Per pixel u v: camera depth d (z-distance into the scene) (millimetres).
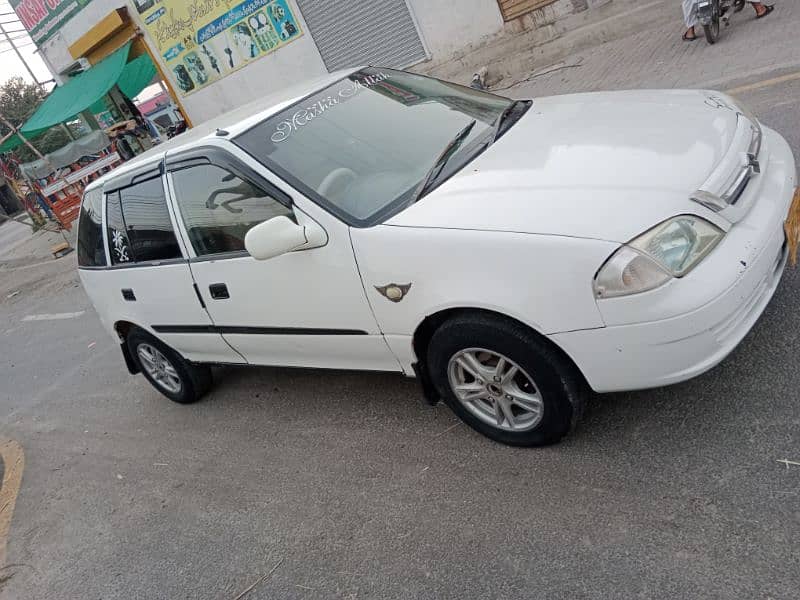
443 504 3016
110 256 4586
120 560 3586
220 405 4840
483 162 3137
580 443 3004
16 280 14055
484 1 11516
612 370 2551
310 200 3193
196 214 3768
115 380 6285
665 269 2365
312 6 13117
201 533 3541
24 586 3689
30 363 7895
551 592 2393
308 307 3371
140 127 18453
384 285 2955
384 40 12922
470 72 12305
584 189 2633
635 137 2928
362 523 3123
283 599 2885
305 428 4082
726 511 2418
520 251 2539
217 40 14727
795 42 7047
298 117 3631
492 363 2971
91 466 4777
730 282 2406
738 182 2639
